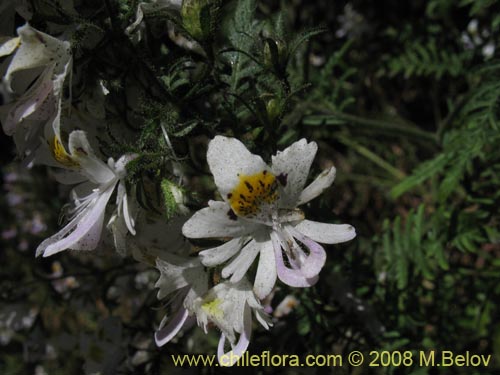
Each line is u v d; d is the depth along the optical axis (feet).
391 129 0.53
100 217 0.28
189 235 0.27
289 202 0.28
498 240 0.54
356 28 0.75
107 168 0.28
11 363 0.67
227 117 0.33
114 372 0.45
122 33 0.30
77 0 0.31
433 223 0.48
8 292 0.51
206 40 0.30
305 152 0.27
